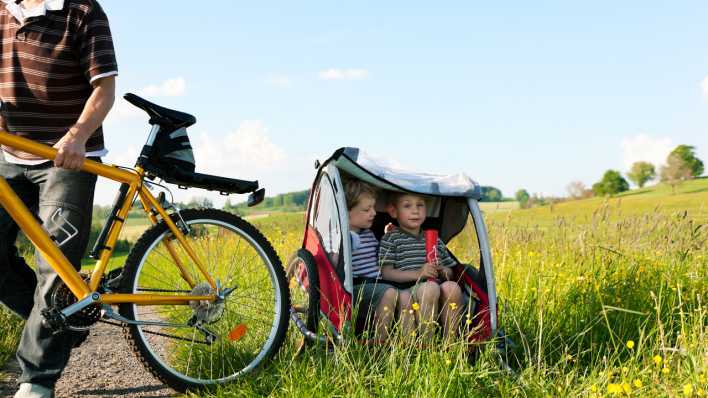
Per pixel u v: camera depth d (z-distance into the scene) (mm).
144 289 3658
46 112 3410
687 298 4883
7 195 3225
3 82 3381
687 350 3445
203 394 3646
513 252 7043
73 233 3391
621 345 4207
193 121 3742
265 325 4023
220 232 3871
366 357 3639
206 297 3723
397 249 4316
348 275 3795
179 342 4066
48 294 3359
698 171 114562
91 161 3406
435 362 3365
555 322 4516
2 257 3562
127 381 4133
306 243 4410
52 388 3361
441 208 4551
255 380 3658
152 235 3629
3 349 4668
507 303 4652
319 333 3879
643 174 126875
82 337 3672
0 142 3195
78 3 3346
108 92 3344
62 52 3328
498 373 3561
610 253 5906
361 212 4336
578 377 3635
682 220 6555
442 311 3918
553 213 8188
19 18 3322
